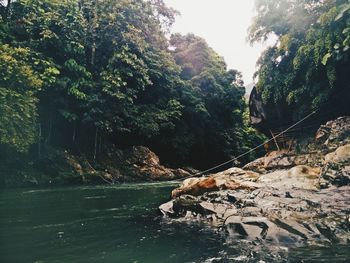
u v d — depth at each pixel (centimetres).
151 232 580
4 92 1538
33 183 1711
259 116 2030
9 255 441
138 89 2781
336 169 829
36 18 2186
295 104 1767
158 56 3147
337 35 1369
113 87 2411
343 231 497
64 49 2227
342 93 1505
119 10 2730
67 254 446
